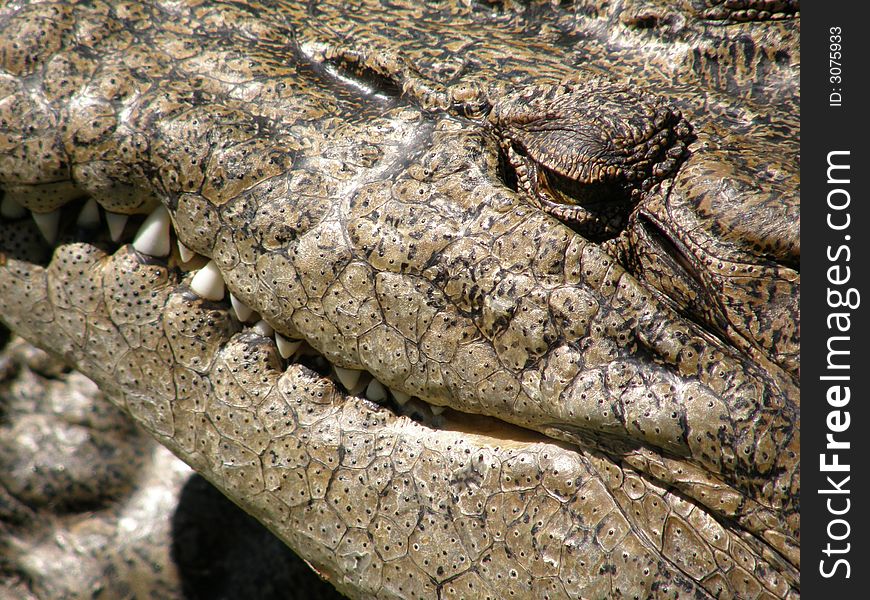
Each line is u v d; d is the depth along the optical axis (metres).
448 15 2.40
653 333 2.30
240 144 2.33
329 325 2.32
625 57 2.38
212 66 2.35
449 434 2.32
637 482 2.30
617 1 2.39
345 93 2.35
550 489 2.31
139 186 2.34
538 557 2.31
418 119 2.34
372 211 2.32
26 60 2.34
